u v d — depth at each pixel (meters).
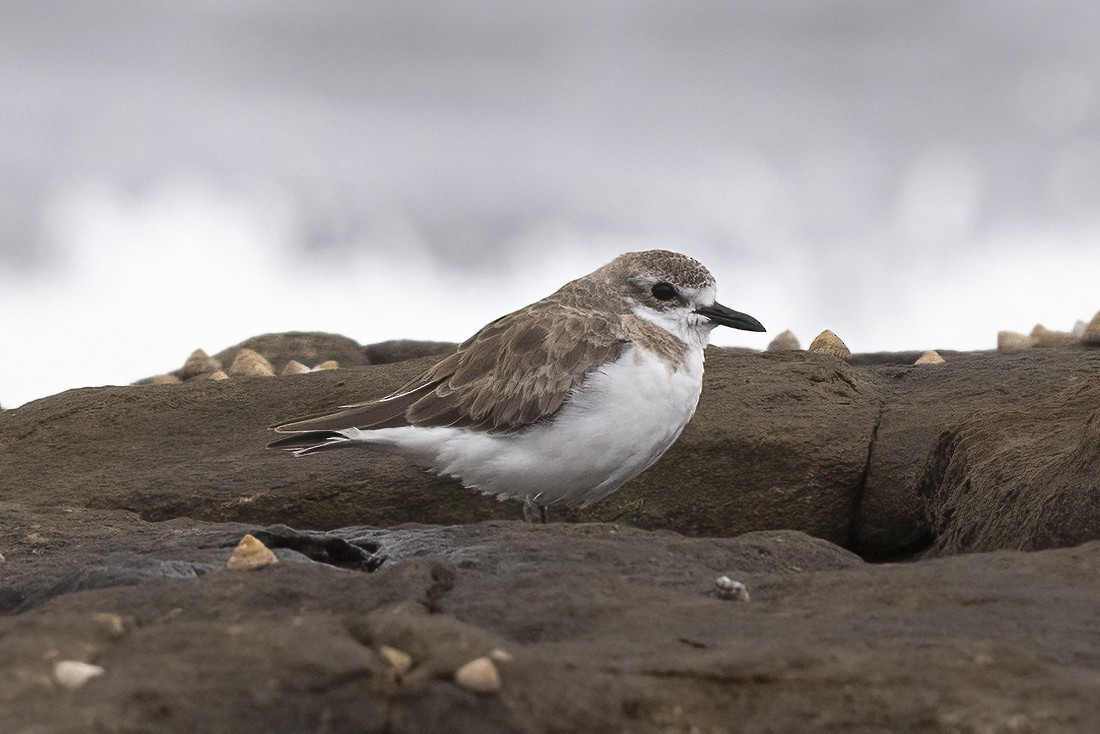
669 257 13.96
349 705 6.39
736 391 17.16
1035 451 12.99
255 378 18.48
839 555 10.25
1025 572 8.55
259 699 6.31
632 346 13.27
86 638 6.99
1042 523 11.63
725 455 15.70
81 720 5.95
